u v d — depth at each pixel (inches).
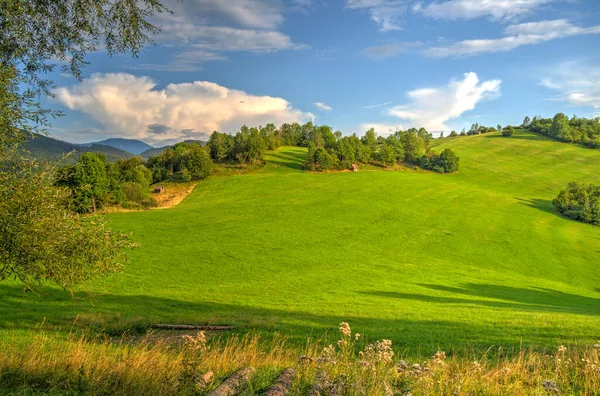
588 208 3553.2
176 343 641.6
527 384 308.5
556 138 7052.2
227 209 3245.6
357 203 3528.5
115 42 421.7
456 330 774.5
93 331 706.8
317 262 2090.3
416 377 246.7
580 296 1724.9
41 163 405.4
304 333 746.2
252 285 1567.4
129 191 3373.5
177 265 1875.0
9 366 289.1
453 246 2650.1
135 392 250.1
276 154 5492.1
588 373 311.1
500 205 3828.7
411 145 5684.1
